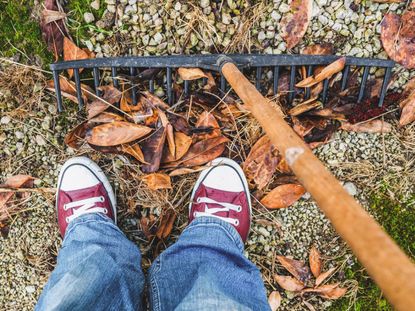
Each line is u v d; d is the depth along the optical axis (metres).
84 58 1.24
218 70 1.14
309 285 1.36
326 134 1.29
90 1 1.22
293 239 1.36
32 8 1.23
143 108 1.26
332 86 1.27
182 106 1.27
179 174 1.32
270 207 1.33
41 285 1.38
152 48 1.25
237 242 1.27
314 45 1.25
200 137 1.28
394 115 1.29
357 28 1.24
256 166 1.30
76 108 1.28
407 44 1.23
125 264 1.16
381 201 1.34
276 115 0.72
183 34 1.24
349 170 1.33
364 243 0.47
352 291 1.37
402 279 0.43
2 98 1.27
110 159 1.32
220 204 1.29
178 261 1.16
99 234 1.23
